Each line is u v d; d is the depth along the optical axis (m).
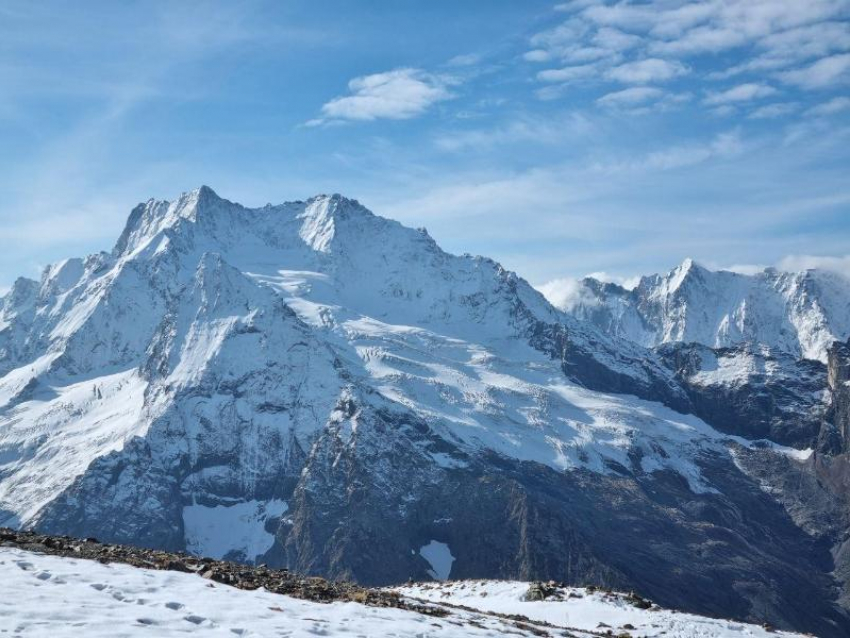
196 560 56.06
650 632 66.00
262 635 37.41
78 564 47.19
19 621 35.28
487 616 57.16
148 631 35.94
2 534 54.66
